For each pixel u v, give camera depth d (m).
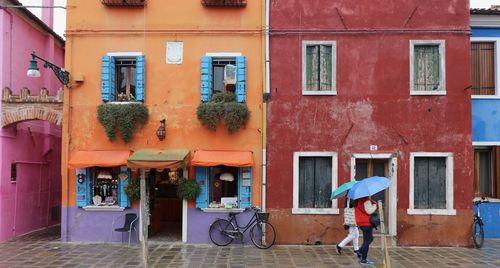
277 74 12.63
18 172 13.47
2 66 12.84
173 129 12.56
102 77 12.52
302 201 12.55
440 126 12.48
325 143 12.50
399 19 12.64
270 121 12.55
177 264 9.91
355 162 12.49
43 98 12.88
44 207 15.10
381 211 8.95
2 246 11.79
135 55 12.64
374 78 12.58
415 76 12.71
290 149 12.49
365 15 12.66
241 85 12.48
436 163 12.56
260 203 12.42
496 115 13.62
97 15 12.75
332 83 12.61
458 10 12.63
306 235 12.31
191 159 12.44
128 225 12.18
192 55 12.67
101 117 12.31
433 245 12.27
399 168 12.40
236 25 12.69
